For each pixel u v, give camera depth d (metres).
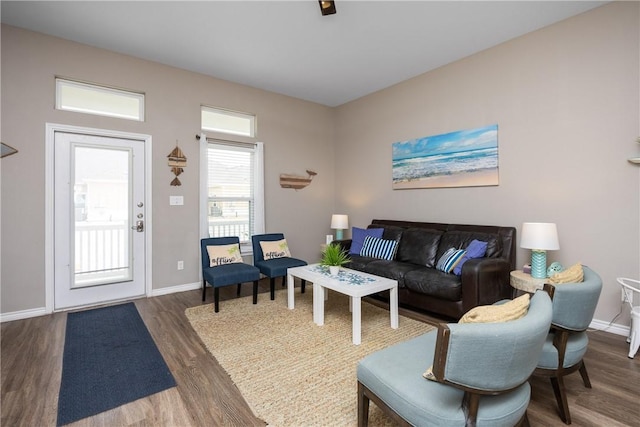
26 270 3.02
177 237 3.89
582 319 1.58
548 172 3.03
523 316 1.22
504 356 1.04
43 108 3.09
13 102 2.95
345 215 4.94
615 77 2.63
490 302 2.74
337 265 2.98
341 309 3.26
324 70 3.99
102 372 2.04
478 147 3.53
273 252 4.05
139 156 3.65
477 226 3.43
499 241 3.15
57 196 3.20
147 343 2.46
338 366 2.11
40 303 3.09
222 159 4.34
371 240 4.08
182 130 3.93
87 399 1.76
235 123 4.48
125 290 3.56
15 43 2.96
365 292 2.50
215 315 3.07
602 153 2.71
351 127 5.18
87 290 3.35
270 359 2.21
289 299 3.27
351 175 5.19
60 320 2.95
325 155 5.41
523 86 3.17
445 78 3.84
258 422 1.58
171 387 1.88
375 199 4.79
